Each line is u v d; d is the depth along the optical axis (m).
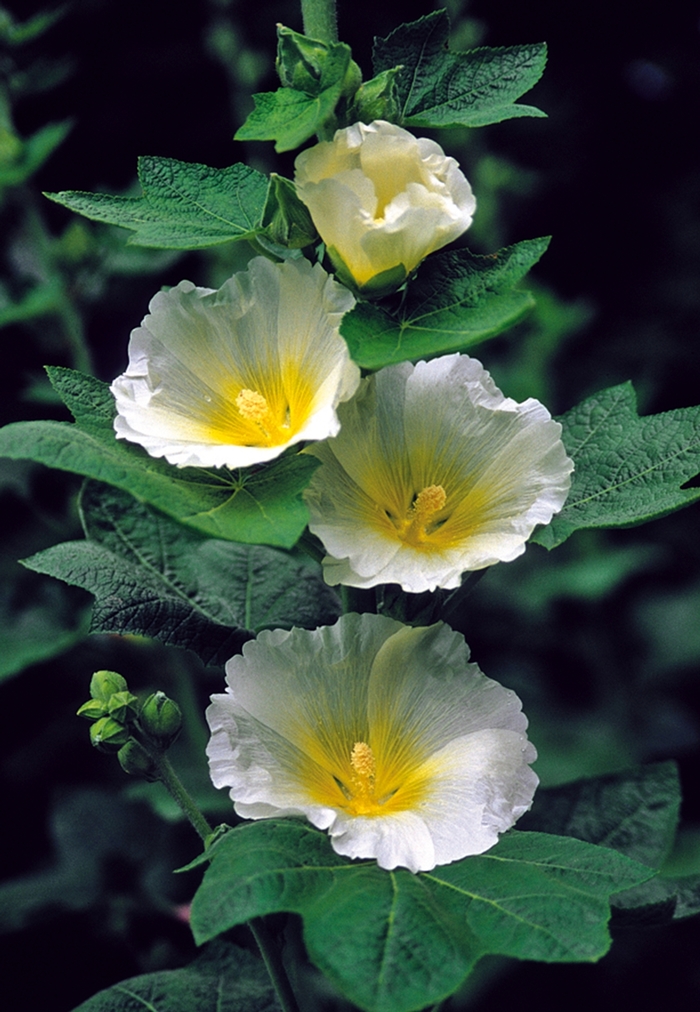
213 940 0.95
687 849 1.18
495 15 2.53
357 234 0.81
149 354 0.83
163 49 1.89
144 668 1.30
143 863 1.23
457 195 0.82
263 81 1.64
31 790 1.56
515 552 0.82
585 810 0.97
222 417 0.83
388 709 0.84
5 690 1.55
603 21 2.63
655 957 1.40
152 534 0.91
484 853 0.81
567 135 2.73
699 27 2.67
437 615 0.87
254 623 0.91
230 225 0.84
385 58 0.85
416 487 0.84
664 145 2.76
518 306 0.77
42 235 1.39
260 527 0.77
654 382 2.43
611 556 1.76
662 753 1.83
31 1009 1.18
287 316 0.82
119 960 1.19
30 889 1.23
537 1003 1.37
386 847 0.79
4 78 1.36
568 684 1.93
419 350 0.78
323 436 0.79
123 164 1.83
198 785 1.14
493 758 0.82
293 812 0.80
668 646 1.86
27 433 0.78
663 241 2.72
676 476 0.86
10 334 1.42
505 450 0.83
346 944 0.76
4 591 1.35
